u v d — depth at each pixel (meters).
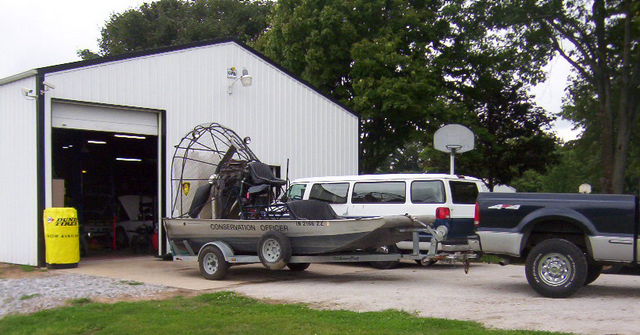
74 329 7.01
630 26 21.72
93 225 17.14
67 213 12.28
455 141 16.47
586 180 50.16
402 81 22.34
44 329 7.10
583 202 8.71
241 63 16.09
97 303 8.48
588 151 31.91
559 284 8.68
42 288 9.70
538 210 8.90
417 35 24.86
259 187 11.33
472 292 9.34
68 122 12.71
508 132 30.05
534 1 22.75
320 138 18.34
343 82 25.42
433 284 10.28
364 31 24.30
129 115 13.77
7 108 12.88
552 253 8.76
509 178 31.12
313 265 13.38
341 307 8.09
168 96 14.34
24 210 12.47
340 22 23.70
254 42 32.81
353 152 19.45
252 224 10.72
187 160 12.80
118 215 17.58
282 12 25.14
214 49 15.42
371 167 26.48
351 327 6.77
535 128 30.02
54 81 12.30
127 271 11.94
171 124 14.39
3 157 12.96
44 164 12.15
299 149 17.66
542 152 30.08
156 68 14.12
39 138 12.07
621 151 22.67
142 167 19.02
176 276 11.27
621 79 23.06
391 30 23.62
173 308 8.05
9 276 11.12
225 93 15.66
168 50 14.37
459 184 12.23
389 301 8.51
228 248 10.85
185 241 11.59
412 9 24.31
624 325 6.82
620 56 23.56
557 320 7.13
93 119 13.11
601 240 8.52
